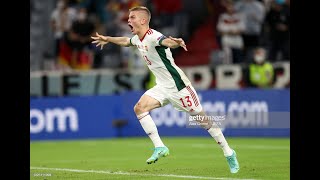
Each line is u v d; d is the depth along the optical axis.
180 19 77.44
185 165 39.00
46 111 60.84
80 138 61.91
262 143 54.00
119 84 65.62
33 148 53.31
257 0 73.12
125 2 76.38
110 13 76.06
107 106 62.94
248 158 42.16
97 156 46.16
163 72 33.59
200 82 65.56
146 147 52.78
